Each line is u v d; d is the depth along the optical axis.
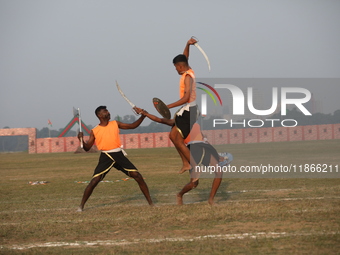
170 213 19.09
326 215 17.06
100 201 25.31
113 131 22.16
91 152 121.38
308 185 28.02
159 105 21.41
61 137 168.12
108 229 16.62
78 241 14.91
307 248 12.63
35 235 16.03
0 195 29.88
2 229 17.08
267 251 12.54
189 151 21.31
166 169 49.28
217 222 16.81
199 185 30.75
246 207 19.58
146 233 15.63
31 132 167.62
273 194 24.42
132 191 29.56
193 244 13.65
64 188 33.09
